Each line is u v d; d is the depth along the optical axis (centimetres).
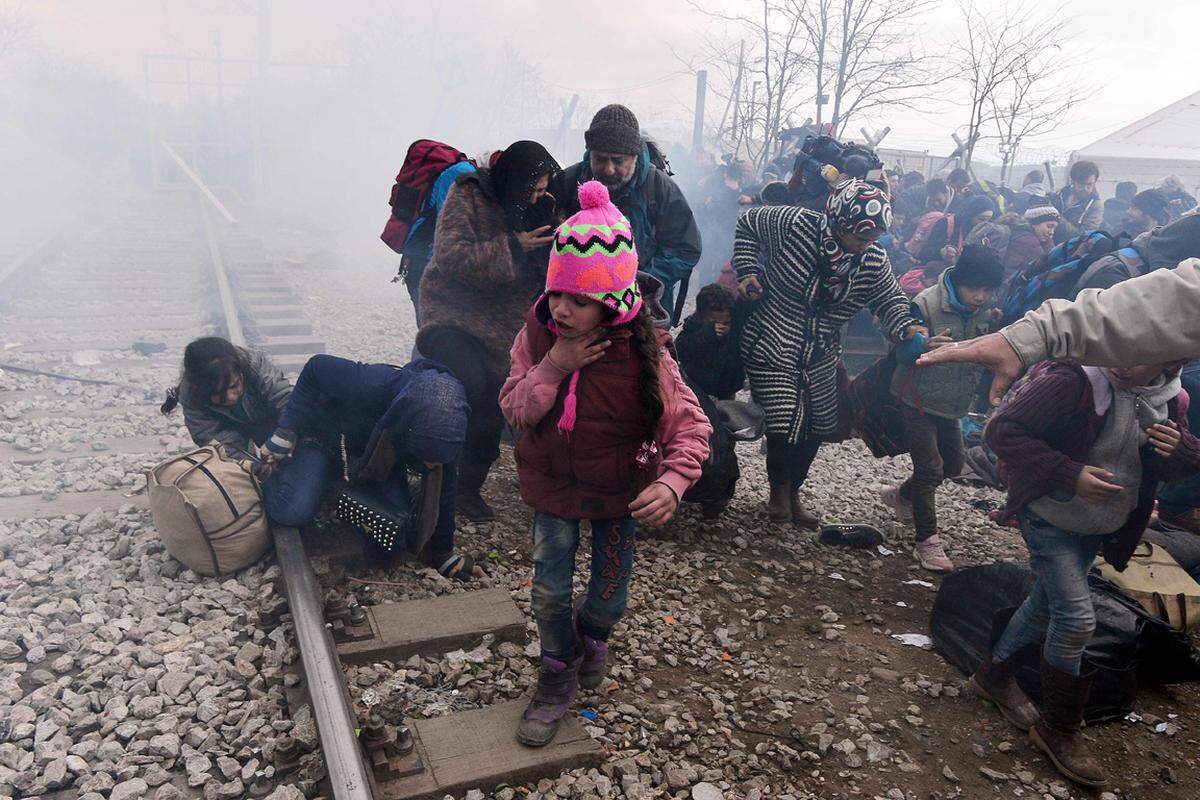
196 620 347
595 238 234
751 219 478
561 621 285
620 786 278
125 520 432
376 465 376
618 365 254
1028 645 319
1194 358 204
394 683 316
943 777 296
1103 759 312
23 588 363
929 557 475
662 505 251
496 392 437
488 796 269
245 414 425
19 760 265
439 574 395
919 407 466
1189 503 474
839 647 380
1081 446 283
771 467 505
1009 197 1043
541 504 276
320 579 385
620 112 412
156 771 265
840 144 646
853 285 460
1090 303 203
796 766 296
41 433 565
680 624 387
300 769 268
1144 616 342
